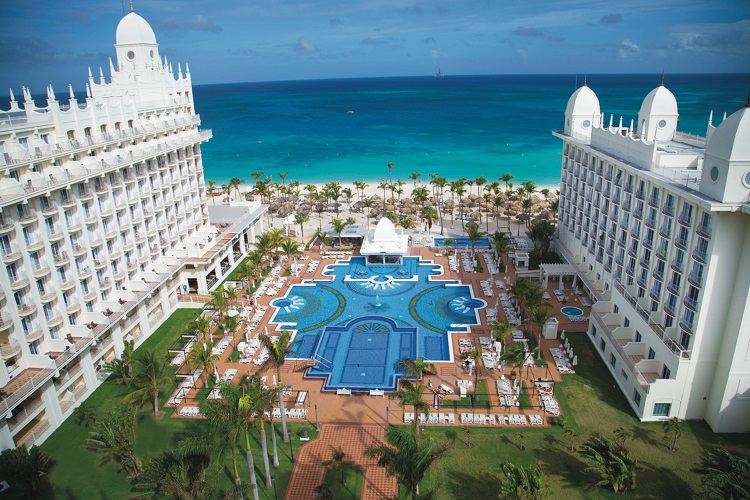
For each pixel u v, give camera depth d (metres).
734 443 47.25
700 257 47.12
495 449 47.53
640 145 60.31
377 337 68.38
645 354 55.84
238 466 46.22
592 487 42.78
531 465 41.50
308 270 91.06
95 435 43.38
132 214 69.50
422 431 50.06
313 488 43.44
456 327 70.12
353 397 56.03
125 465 44.31
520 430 50.03
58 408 52.94
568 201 87.62
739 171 42.38
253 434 50.50
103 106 63.16
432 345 65.94
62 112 56.19
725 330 46.88
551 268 78.31
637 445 47.44
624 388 54.84
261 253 87.06
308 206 125.31
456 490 42.94
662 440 47.97
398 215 118.50
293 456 47.03
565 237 89.00
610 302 65.25
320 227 104.81
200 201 88.06
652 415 50.59
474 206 125.25
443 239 103.62
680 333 50.88
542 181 151.12
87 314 58.66
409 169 170.00
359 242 103.06
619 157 65.94
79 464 47.53
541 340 65.88
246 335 69.31
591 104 82.75
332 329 70.62
